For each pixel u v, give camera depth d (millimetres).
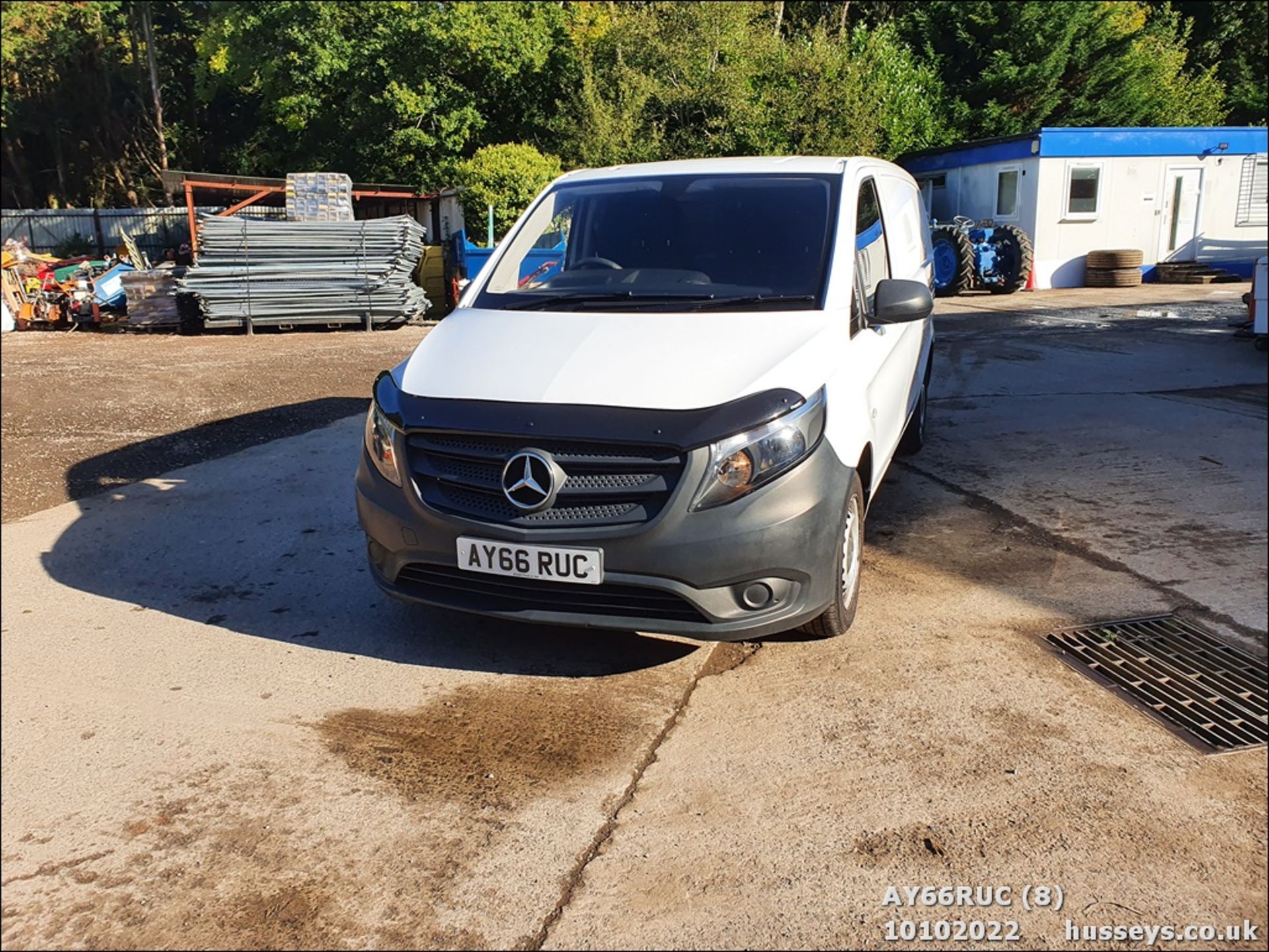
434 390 3432
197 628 3969
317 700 3377
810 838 2598
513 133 25891
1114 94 27484
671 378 3236
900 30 28547
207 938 2277
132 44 35312
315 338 14281
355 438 7289
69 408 8672
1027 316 14297
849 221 4117
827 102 22625
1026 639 3770
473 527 3191
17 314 16188
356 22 24609
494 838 2627
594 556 3062
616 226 4305
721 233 4137
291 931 2299
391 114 23922
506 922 2322
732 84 21906
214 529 5219
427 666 3621
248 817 2729
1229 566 4461
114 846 2609
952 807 2723
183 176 16875
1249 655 3619
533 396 3254
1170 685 3395
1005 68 26641
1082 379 9156
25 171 37844
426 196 20344
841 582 3574
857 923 2297
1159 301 15766
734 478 3041
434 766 2971
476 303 4172
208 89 30234
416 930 2301
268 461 6621
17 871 2510
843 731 3123
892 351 4504
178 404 8797
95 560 4773
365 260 15211
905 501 5574
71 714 3301
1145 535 4898
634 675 3533
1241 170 19422
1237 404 7875
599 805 2760
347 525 5234
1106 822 2648
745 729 3145
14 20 34562
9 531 5254
